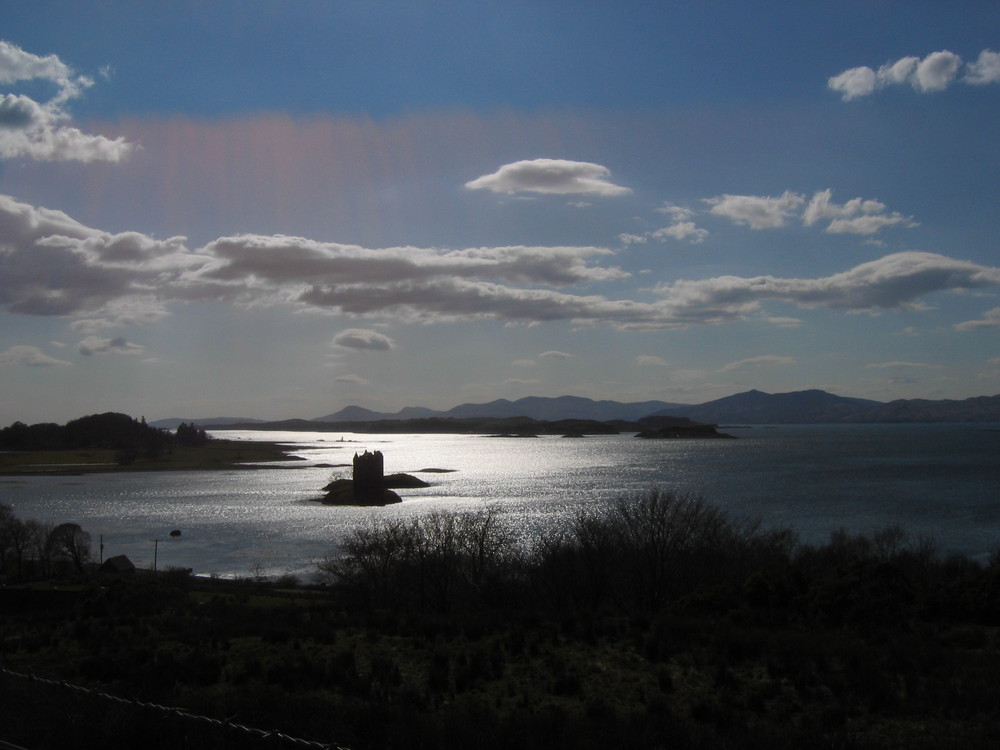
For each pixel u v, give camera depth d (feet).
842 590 78.89
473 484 514.27
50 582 145.38
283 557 241.76
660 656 61.46
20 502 429.79
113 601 108.58
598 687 54.29
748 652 61.26
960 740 41.57
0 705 42.83
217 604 103.91
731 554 130.41
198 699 47.44
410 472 645.51
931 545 181.68
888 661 56.59
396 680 55.77
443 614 94.63
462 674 57.06
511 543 176.65
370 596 126.11
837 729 43.78
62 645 71.00
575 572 114.32
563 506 343.46
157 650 66.28
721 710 46.93
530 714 46.19
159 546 270.87
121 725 38.73
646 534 127.44
